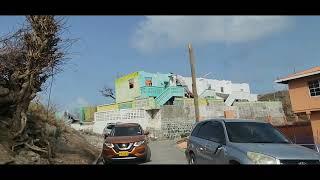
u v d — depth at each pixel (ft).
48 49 39.75
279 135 29.89
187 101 142.82
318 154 25.71
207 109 149.38
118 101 173.68
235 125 30.22
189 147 35.65
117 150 50.14
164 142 105.50
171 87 153.28
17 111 39.81
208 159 30.68
